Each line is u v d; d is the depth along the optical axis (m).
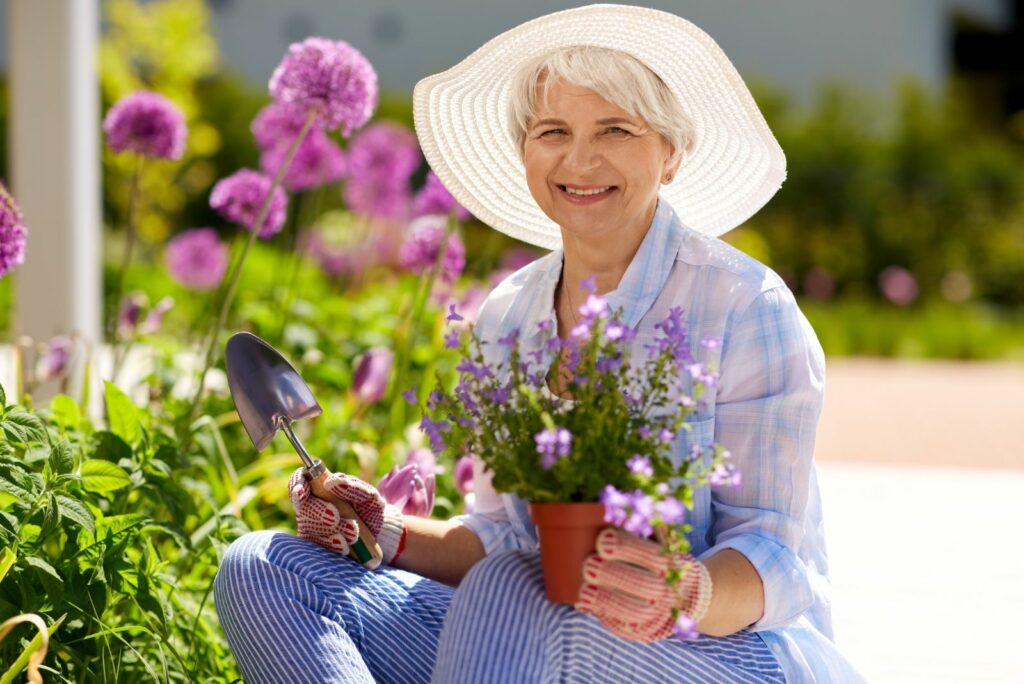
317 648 2.12
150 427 3.29
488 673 1.99
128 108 3.97
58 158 4.89
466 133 2.72
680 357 1.99
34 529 2.40
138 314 4.37
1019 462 7.16
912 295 15.25
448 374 4.30
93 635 2.37
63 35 4.86
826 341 13.72
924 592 4.29
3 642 2.29
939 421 8.91
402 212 8.93
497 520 2.49
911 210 15.63
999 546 4.93
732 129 2.52
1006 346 13.64
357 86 3.37
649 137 2.29
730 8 18.98
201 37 12.12
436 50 19.39
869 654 3.65
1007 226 15.62
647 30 2.27
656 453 1.91
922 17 19.12
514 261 7.65
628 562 1.88
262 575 2.18
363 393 3.87
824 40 18.81
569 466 1.86
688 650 2.05
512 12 19.27
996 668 3.52
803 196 15.77
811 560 2.36
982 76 19.88
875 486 6.17
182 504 2.71
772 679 2.12
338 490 2.31
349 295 8.60
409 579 2.33
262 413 2.34
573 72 2.25
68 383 3.78
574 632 1.98
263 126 4.60
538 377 2.17
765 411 2.19
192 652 2.74
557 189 2.34
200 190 14.70
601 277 2.40
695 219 2.72
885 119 16.62
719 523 2.23
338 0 19.27
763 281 2.27
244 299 5.99
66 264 4.91
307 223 4.91
